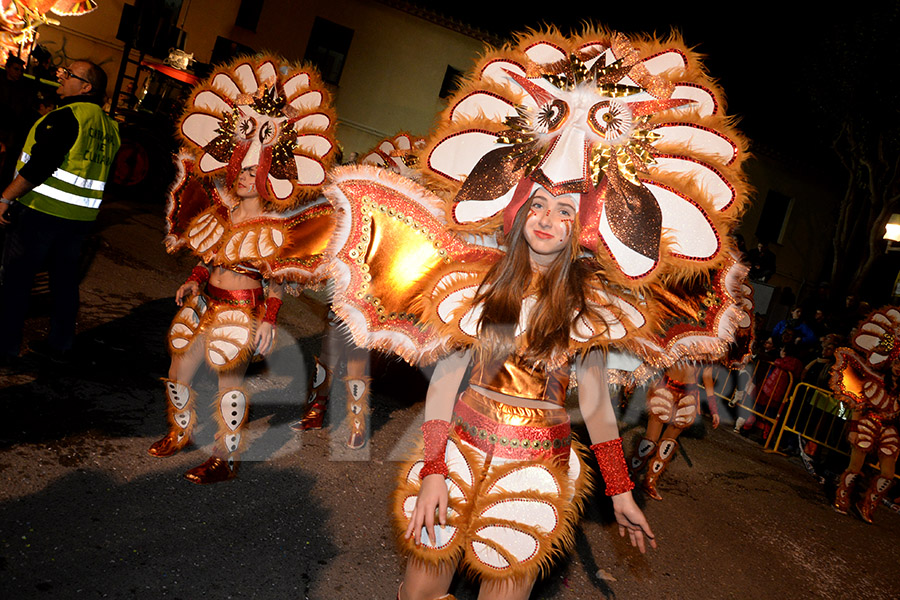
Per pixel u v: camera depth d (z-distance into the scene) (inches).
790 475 312.2
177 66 540.4
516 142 88.7
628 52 89.3
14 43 367.6
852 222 724.7
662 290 94.0
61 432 150.4
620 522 89.2
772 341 398.6
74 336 193.0
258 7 804.0
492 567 84.0
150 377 193.5
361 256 93.2
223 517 136.4
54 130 165.0
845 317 402.9
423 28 845.2
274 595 116.7
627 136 88.1
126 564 113.3
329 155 148.9
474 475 84.7
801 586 188.9
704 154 89.5
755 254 590.2
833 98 664.4
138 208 460.8
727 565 188.2
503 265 87.6
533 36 91.2
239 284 146.1
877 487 268.7
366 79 845.2
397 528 88.0
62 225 168.9
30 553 109.0
